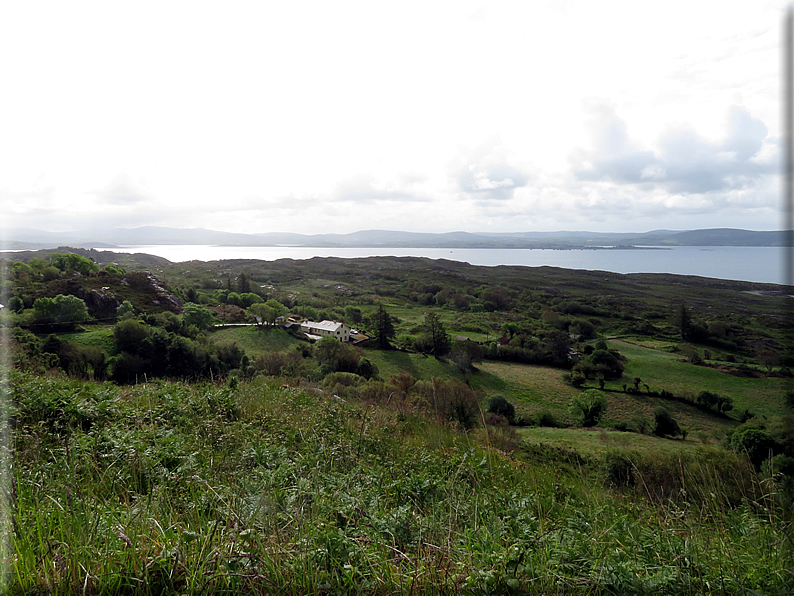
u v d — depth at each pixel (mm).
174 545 2314
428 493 3881
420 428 8867
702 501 4613
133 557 2197
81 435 4184
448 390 20844
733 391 39562
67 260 55312
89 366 23844
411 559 2396
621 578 2420
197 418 5699
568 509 4324
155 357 32375
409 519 3018
